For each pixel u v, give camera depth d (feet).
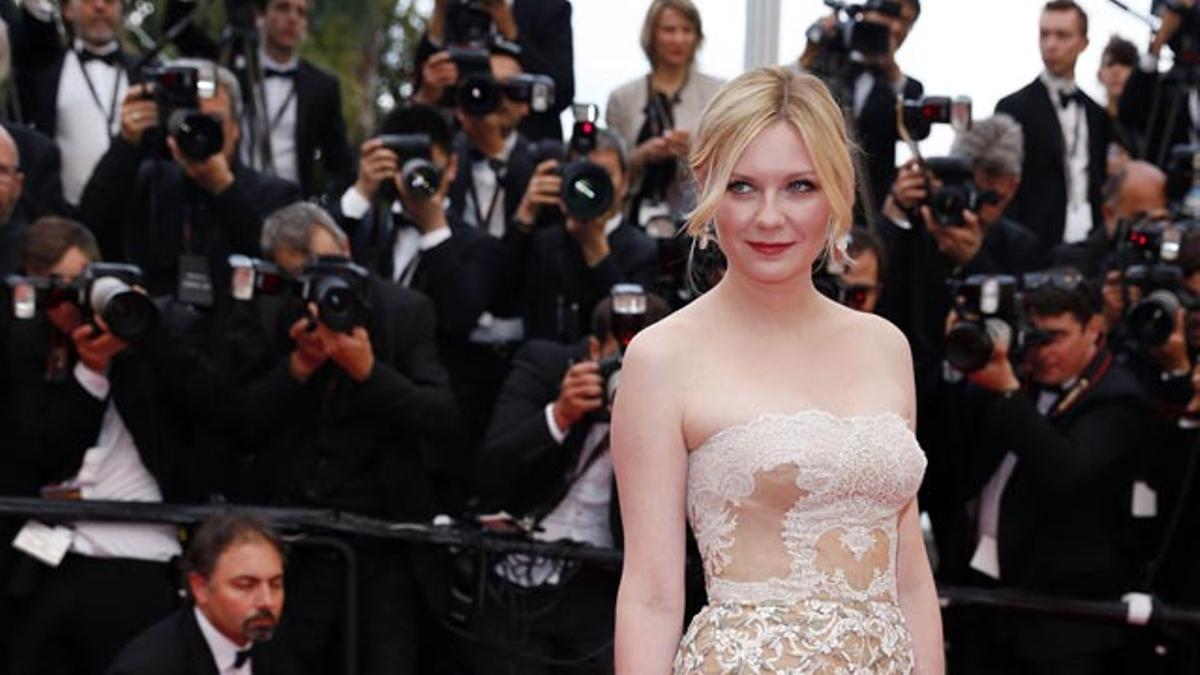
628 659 13.88
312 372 25.31
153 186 27.17
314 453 25.66
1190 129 32.76
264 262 25.02
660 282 26.63
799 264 13.76
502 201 29.37
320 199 32.30
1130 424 26.32
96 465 25.14
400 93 52.75
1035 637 26.89
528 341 27.43
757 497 13.80
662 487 14.02
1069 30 33.22
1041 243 32.94
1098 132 33.40
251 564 23.31
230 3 30.19
